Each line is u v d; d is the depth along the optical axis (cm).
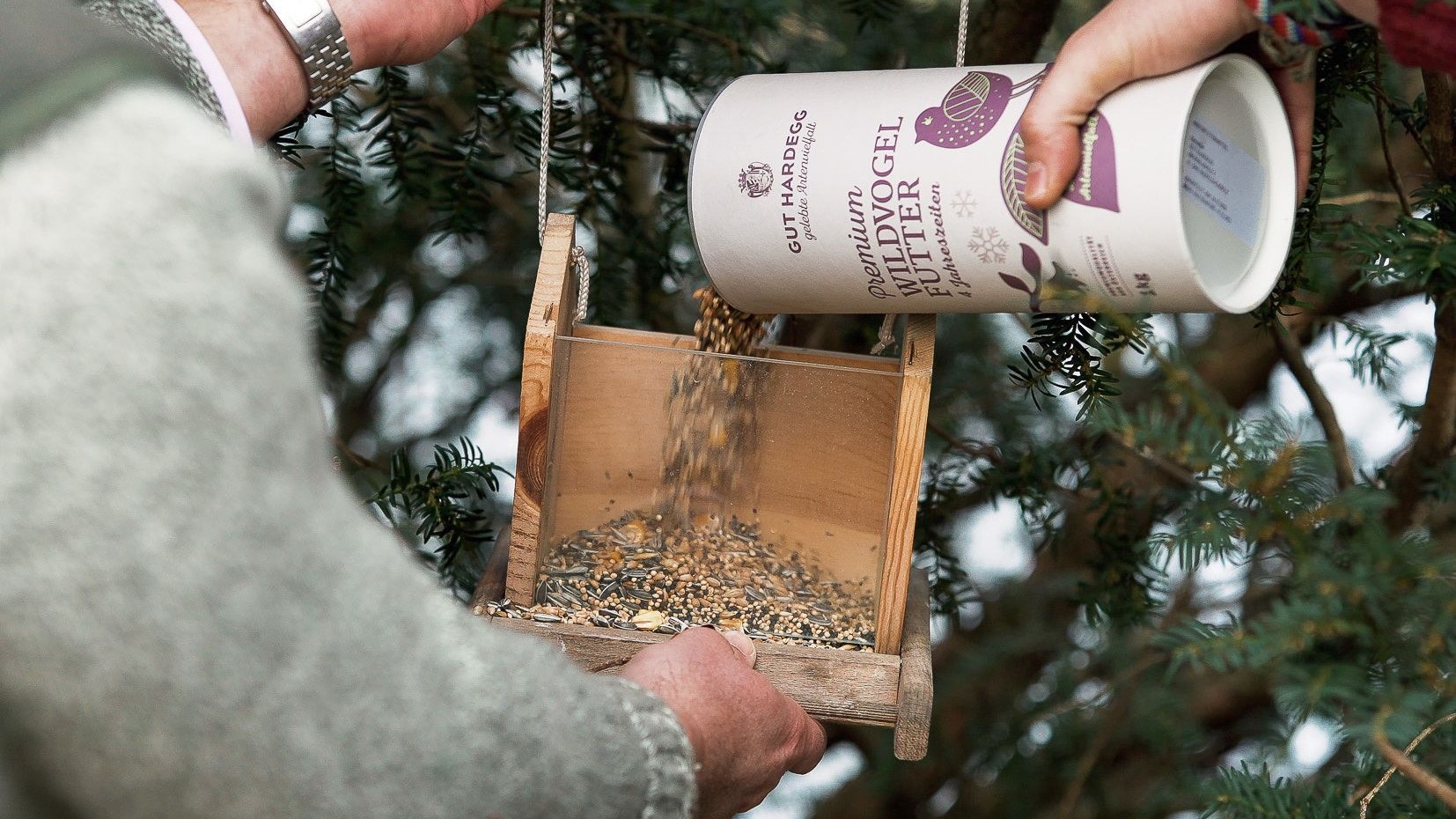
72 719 90
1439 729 110
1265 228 115
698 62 146
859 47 154
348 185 139
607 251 148
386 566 93
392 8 122
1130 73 110
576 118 143
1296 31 110
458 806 93
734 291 121
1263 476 107
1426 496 131
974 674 172
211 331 89
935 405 157
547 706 96
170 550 89
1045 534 145
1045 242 112
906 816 200
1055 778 169
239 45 117
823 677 120
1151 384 167
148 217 89
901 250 115
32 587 88
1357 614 108
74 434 87
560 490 126
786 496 125
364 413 187
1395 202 129
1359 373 133
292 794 91
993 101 114
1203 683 176
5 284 87
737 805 111
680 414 125
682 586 125
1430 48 106
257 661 90
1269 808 112
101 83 90
